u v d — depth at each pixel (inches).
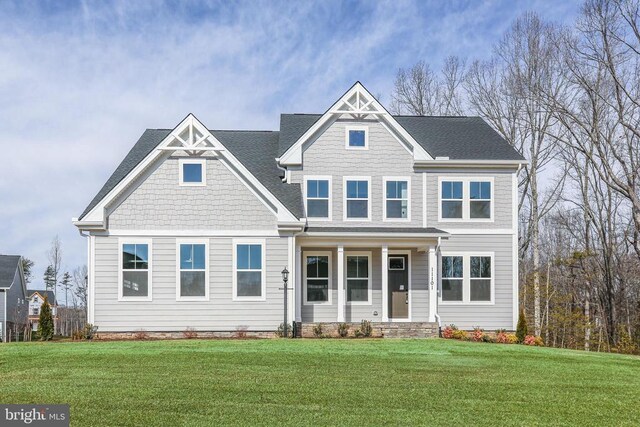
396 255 808.9
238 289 716.0
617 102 1013.8
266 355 495.5
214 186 723.4
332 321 789.2
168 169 721.0
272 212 725.9
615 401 348.5
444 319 795.4
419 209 807.1
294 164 797.9
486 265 806.5
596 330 1299.2
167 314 706.8
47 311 700.0
